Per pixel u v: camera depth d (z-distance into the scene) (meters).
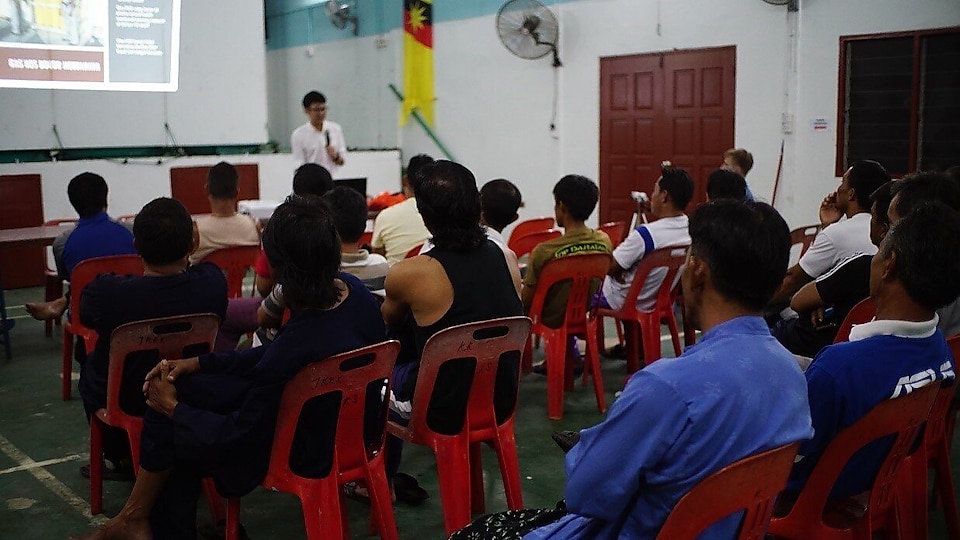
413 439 2.41
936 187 2.33
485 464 3.21
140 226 2.53
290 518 2.78
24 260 6.97
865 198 3.00
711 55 6.79
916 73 5.72
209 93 8.20
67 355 3.97
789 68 6.32
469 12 8.60
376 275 3.03
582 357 4.58
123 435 2.96
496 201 3.51
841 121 6.12
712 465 1.29
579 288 3.64
